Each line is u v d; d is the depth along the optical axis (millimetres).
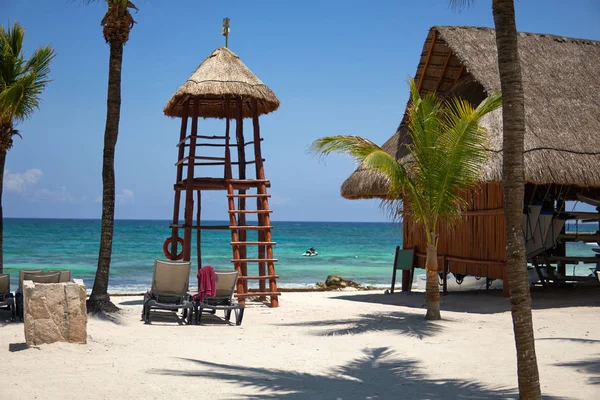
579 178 13289
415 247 17922
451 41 15688
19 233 82062
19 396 6031
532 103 14672
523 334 5484
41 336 8305
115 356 8031
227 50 15859
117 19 12117
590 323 11281
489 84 14516
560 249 18781
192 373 7207
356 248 66000
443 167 10961
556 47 17188
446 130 10969
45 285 8359
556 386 6598
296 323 11617
